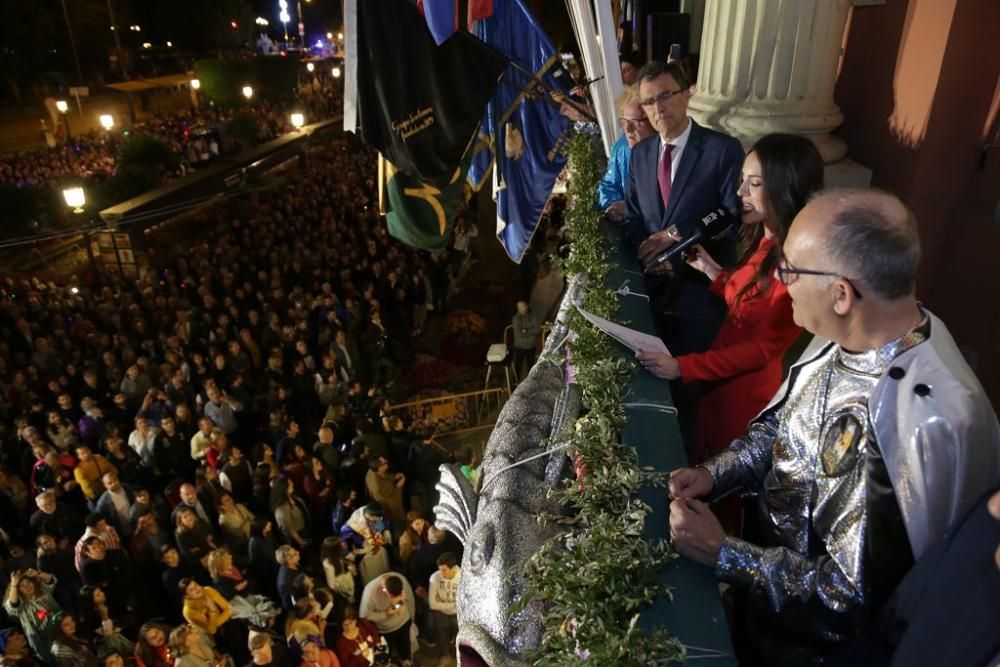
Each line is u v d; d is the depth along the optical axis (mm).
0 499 8180
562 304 3172
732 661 1381
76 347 11227
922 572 1299
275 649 5961
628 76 5152
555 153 5262
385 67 4641
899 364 1383
